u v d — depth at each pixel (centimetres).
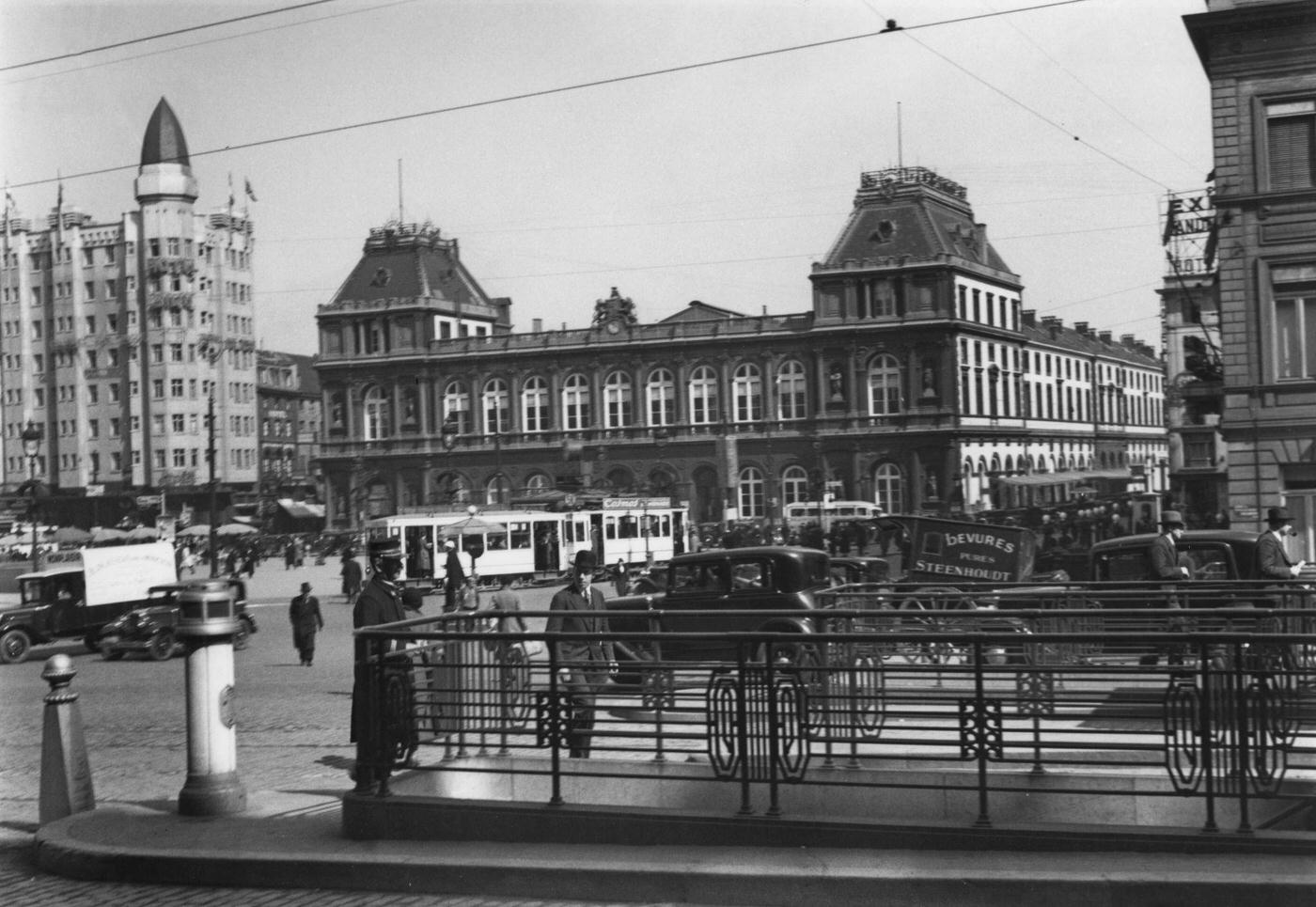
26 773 1605
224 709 1167
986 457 10031
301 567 8538
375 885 959
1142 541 2088
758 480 10169
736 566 2206
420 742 1091
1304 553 3812
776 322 10131
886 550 5362
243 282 14988
